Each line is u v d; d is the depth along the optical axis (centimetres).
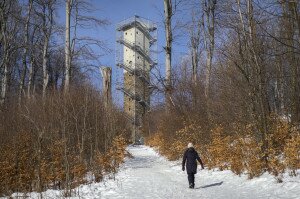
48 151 1642
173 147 2472
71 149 1725
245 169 1566
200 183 1518
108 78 2530
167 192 1278
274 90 2067
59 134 1738
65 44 2700
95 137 1950
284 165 1312
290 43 1074
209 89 2388
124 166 2289
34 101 2273
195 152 1411
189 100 2458
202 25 2545
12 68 3806
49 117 1808
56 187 1551
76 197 1238
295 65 1677
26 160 1530
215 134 1798
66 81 2633
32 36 3278
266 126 1503
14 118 1959
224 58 2167
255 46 1496
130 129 4438
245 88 1856
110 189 1372
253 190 1246
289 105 1817
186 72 2697
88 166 1758
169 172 1962
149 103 4556
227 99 2128
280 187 1205
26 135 1661
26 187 1470
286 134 1481
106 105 2289
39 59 3534
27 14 2944
